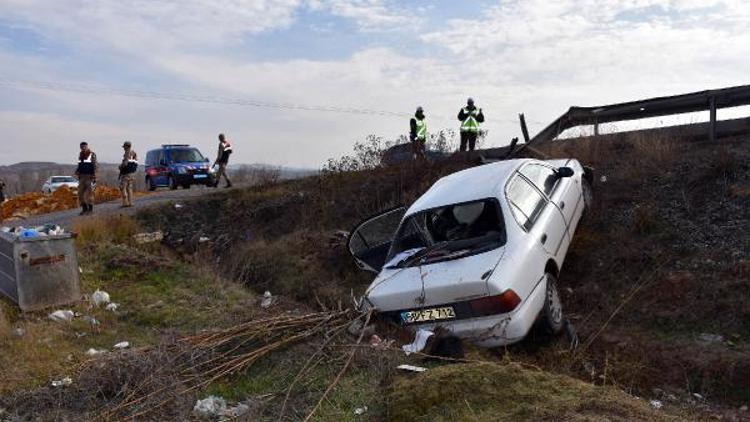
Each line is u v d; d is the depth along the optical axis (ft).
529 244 21.03
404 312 20.74
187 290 29.86
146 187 75.87
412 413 14.85
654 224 26.66
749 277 21.61
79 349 21.98
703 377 18.15
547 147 37.50
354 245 27.71
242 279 35.40
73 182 100.68
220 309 26.50
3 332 22.77
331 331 20.54
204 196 51.52
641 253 25.25
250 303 27.66
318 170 48.67
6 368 19.79
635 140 34.60
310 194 45.57
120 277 32.24
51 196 75.77
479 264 20.06
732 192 26.96
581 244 27.22
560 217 24.11
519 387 15.34
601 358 20.08
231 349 20.86
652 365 19.21
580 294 24.32
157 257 35.78
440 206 23.54
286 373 18.69
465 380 15.64
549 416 13.79
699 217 26.32
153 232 44.16
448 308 19.79
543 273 21.08
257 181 53.62
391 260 23.25
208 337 20.90
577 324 22.74
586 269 25.90
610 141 35.99
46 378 19.12
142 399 17.02
